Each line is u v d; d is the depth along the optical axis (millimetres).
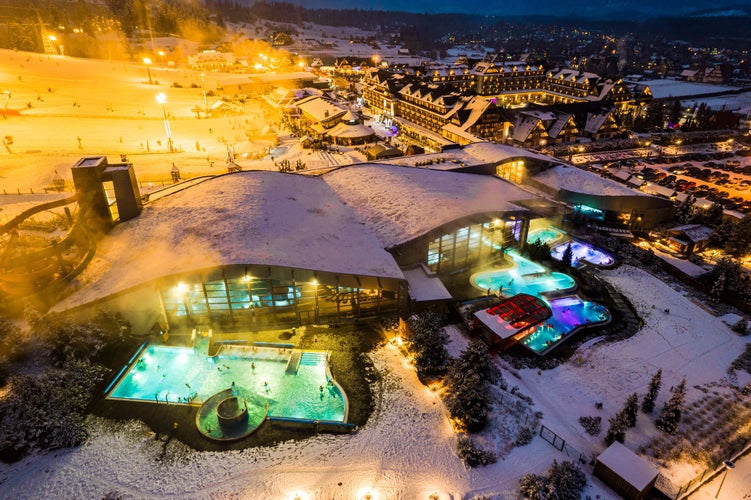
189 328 44438
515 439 33531
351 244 48938
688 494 30219
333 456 31609
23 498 28250
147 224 50812
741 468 32562
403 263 51719
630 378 41000
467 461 31406
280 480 29812
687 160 117188
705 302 53219
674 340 46375
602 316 49812
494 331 42750
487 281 55625
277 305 45750
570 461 31984
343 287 44562
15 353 36844
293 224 50438
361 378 38500
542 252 60094
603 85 159750
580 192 75562
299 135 128625
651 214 73188
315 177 70688
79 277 43719
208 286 43219
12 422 32031
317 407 36062
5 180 81062
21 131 112062
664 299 53531
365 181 66812
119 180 50594
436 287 49156
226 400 35156
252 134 123438
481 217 54188
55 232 60375
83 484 29266
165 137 117500
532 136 124250
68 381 35406
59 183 78750
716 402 38594
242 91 190500
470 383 34750
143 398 36562
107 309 41094
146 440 32594
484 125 120688
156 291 41938
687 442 34500
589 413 36875
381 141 127750
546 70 198000
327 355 40906
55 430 31969
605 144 128500
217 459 31219
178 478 29828
